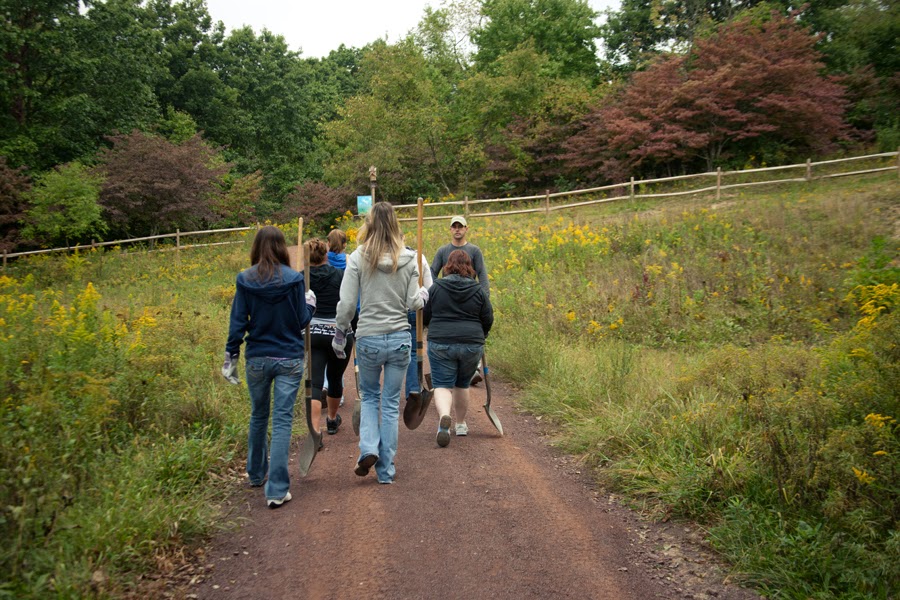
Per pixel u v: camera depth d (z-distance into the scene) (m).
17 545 3.04
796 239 13.33
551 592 3.33
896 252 12.00
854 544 3.43
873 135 25.97
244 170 39.69
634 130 25.09
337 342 4.70
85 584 3.05
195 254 22.75
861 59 27.81
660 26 33.72
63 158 29.19
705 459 4.41
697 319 9.71
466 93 32.72
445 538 3.89
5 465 3.42
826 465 3.83
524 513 4.25
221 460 4.92
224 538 3.87
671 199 21.88
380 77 31.77
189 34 41.03
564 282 11.88
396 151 30.58
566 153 30.88
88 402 4.30
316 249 5.50
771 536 3.65
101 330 5.66
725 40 25.12
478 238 17.80
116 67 29.67
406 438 5.85
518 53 31.70
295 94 43.59
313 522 4.09
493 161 31.34
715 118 24.81
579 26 39.44
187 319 8.81
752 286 10.62
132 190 24.80
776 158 24.33
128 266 20.53
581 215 21.27
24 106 27.92
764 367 5.39
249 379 4.30
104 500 3.71
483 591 3.32
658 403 5.61
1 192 22.78
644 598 3.29
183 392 5.56
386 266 4.45
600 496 4.56
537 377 7.46
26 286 12.98
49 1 26.95
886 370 4.37
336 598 3.25
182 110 39.62
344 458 5.32
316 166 42.56
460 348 5.33
